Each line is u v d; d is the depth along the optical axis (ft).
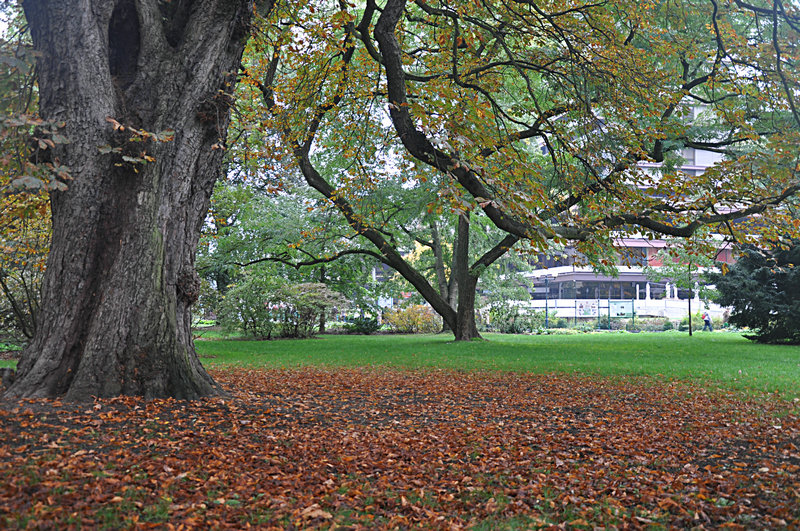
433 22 41.29
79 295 22.00
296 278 101.14
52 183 17.33
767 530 12.78
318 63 43.09
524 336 103.45
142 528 11.51
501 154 30.45
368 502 14.38
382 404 29.09
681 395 33.14
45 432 17.13
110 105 22.71
